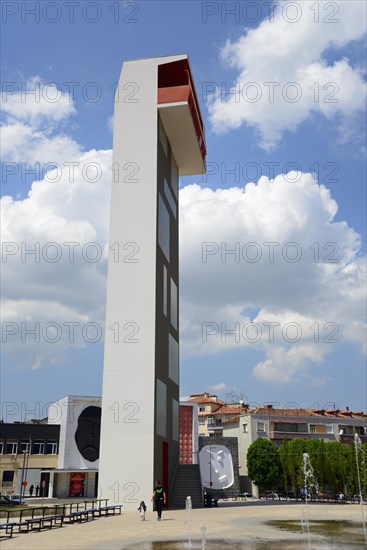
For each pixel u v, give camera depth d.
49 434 60.94
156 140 39.41
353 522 24.23
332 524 23.36
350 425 82.12
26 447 60.03
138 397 33.88
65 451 56.62
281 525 22.92
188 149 46.88
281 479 65.38
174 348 42.78
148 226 37.56
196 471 40.12
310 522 24.30
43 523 23.58
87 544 17.28
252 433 76.31
